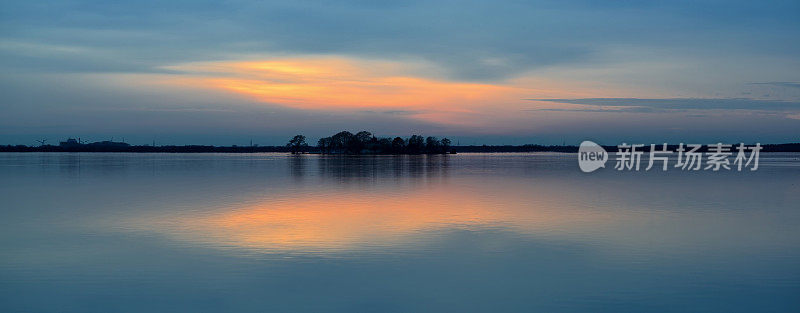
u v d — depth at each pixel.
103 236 26.16
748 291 17.44
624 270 19.89
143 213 34.16
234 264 20.77
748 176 76.69
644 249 23.30
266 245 24.09
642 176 76.75
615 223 30.16
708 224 29.89
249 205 38.66
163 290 17.64
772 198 43.94
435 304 16.41
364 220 31.20
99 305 16.30
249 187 55.16
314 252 22.72
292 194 47.28
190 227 28.72
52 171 87.50
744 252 22.67
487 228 28.48
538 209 36.38
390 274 19.45
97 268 20.17
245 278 18.97
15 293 17.33
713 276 19.08
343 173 83.69
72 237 25.91
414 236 26.25
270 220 31.20
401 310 15.93
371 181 65.00
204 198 43.56
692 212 34.91
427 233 27.03
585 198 43.72
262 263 20.92
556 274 19.41
